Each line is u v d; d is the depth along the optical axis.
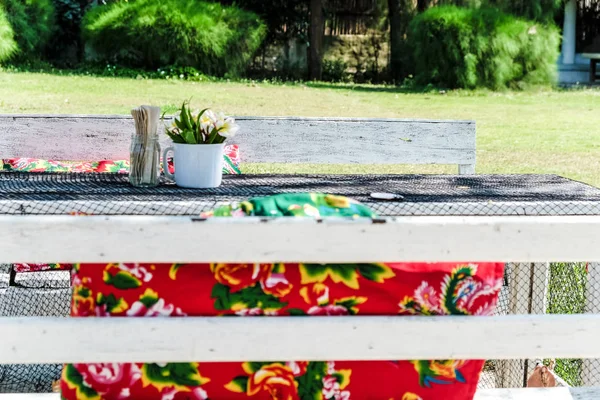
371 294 1.79
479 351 1.80
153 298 1.76
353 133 4.22
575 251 1.80
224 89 13.23
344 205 1.82
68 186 2.80
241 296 1.77
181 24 15.12
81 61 16.92
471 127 4.31
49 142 3.95
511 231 1.78
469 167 4.33
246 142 4.14
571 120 10.93
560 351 1.83
